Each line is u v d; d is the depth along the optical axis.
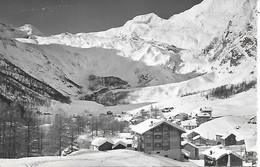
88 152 79.94
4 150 106.50
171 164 66.69
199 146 145.62
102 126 178.75
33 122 138.88
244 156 101.94
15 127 116.25
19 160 55.31
